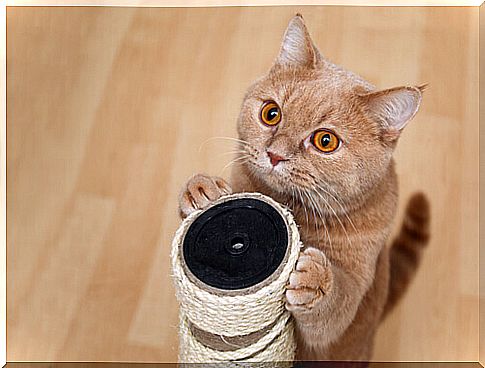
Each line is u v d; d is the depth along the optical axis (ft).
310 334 3.09
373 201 3.23
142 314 3.55
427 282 3.44
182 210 2.98
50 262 3.57
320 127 3.07
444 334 3.44
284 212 2.59
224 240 2.49
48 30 3.62
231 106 3.54
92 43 3.63
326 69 3.24
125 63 3.61
